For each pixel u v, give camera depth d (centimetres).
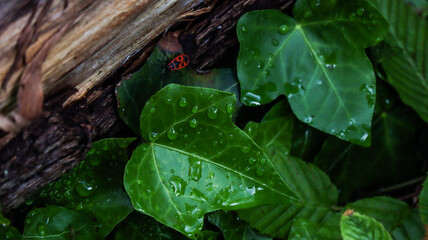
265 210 57
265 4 56
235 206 54
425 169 63
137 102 55
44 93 51
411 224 60
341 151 61
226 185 54
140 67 55
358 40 57
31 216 53
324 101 57
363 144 57
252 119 58
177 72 55
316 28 57
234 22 56
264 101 56
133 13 52
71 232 54
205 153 54
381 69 61
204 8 55
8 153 50
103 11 51
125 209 55
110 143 54
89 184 54
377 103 62
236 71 57
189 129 54
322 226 58
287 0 57
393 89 62
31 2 49
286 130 58
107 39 52
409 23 60
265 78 56
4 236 53
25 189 51
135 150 53
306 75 57
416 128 63
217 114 54
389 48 60
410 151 63
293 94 57
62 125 51
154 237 56
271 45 56
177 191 54
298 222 57
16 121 50
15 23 49
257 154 54
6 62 49
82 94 53
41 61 50
